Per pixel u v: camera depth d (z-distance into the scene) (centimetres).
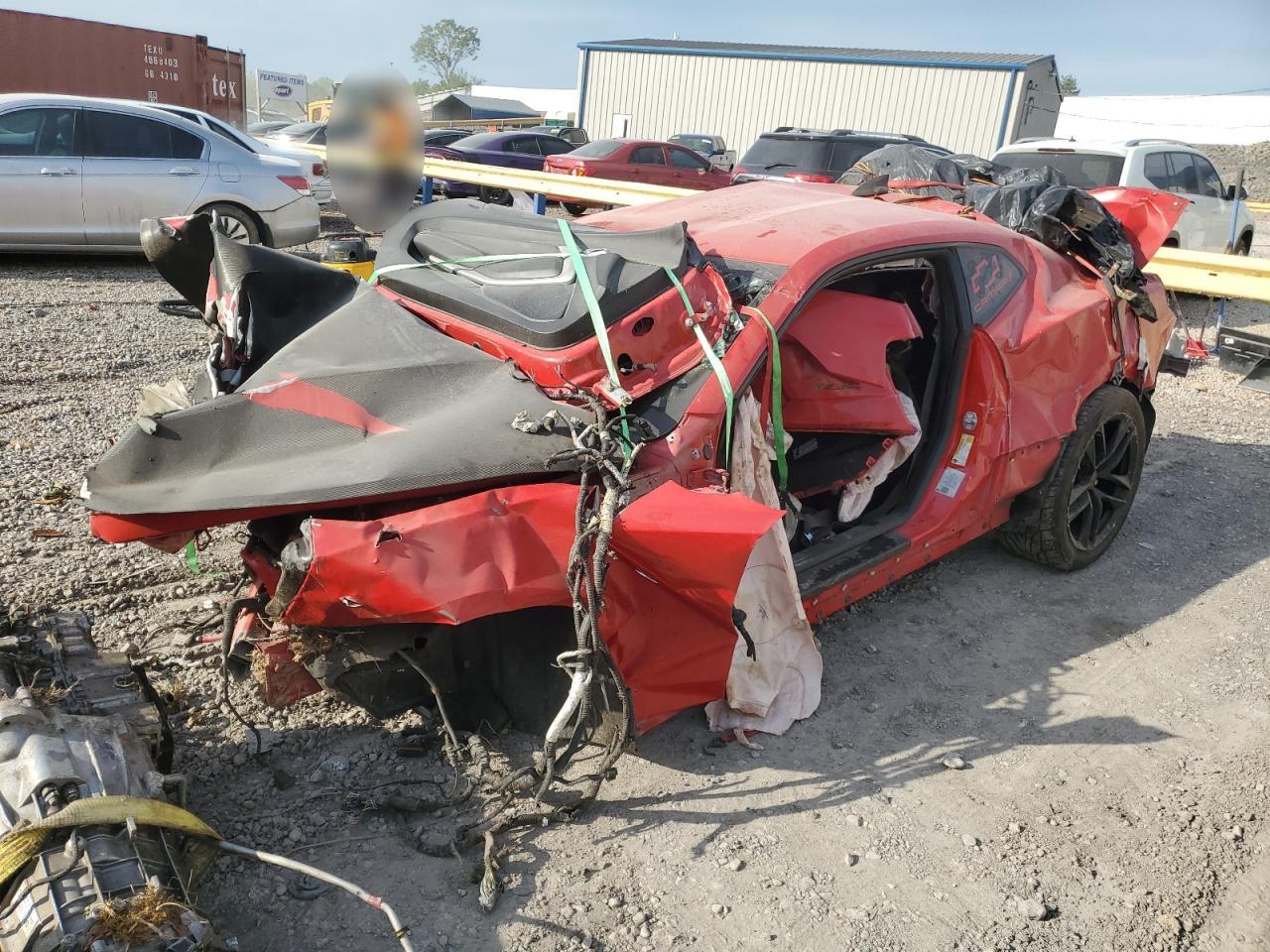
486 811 267
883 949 235
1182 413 701
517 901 240
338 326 300
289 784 274
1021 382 377
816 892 250
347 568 220
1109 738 324
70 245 929
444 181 1648
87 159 919
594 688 264
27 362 629
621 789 283
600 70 2992
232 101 2225
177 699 297
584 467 248
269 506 231
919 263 355
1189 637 392
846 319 329
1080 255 447
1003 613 404
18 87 1836
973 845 271
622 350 280
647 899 244
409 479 235
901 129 2627
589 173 1653
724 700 309
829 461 356
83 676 252
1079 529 436
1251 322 1013
